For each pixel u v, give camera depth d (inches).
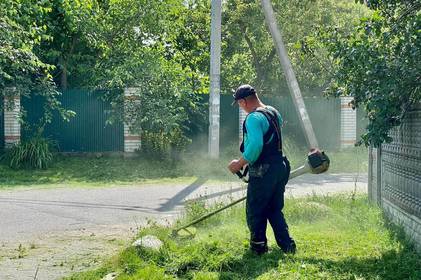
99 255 338.0
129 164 864.9
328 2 1291.8
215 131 860.0
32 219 471.2
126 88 932.0
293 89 388.5
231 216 416.5
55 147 927.7
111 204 555.2
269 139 308.5
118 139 948.6
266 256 304.8
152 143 918.4
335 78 352.8
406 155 358.9
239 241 335.0
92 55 1095.6
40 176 786.2
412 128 345.4
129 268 288.5
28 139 879.7
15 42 828.6
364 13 1253.1
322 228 384.8
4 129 908.0
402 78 315.3
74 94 943.7
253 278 271.1
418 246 324.8
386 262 292.8
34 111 927.0
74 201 575.5
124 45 1095.6
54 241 381.1
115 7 1087.6
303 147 1063.6
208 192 636.1
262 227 310.7
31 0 931.3
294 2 1285.7
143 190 664.4
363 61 328.5
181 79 991.6
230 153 934.4
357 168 884.6
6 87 882.1
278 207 318.0
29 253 345.7
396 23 330.6
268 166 307.3
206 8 1369.3
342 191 588.7
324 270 279.6
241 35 1353.3
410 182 351.3
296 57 1307.8
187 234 353.7
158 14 1100.5
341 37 363.6
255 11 1283.2
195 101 993.5
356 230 372.5
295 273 271.3
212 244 317.4
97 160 893.2
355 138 1098.7
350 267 283.7
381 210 428.1
